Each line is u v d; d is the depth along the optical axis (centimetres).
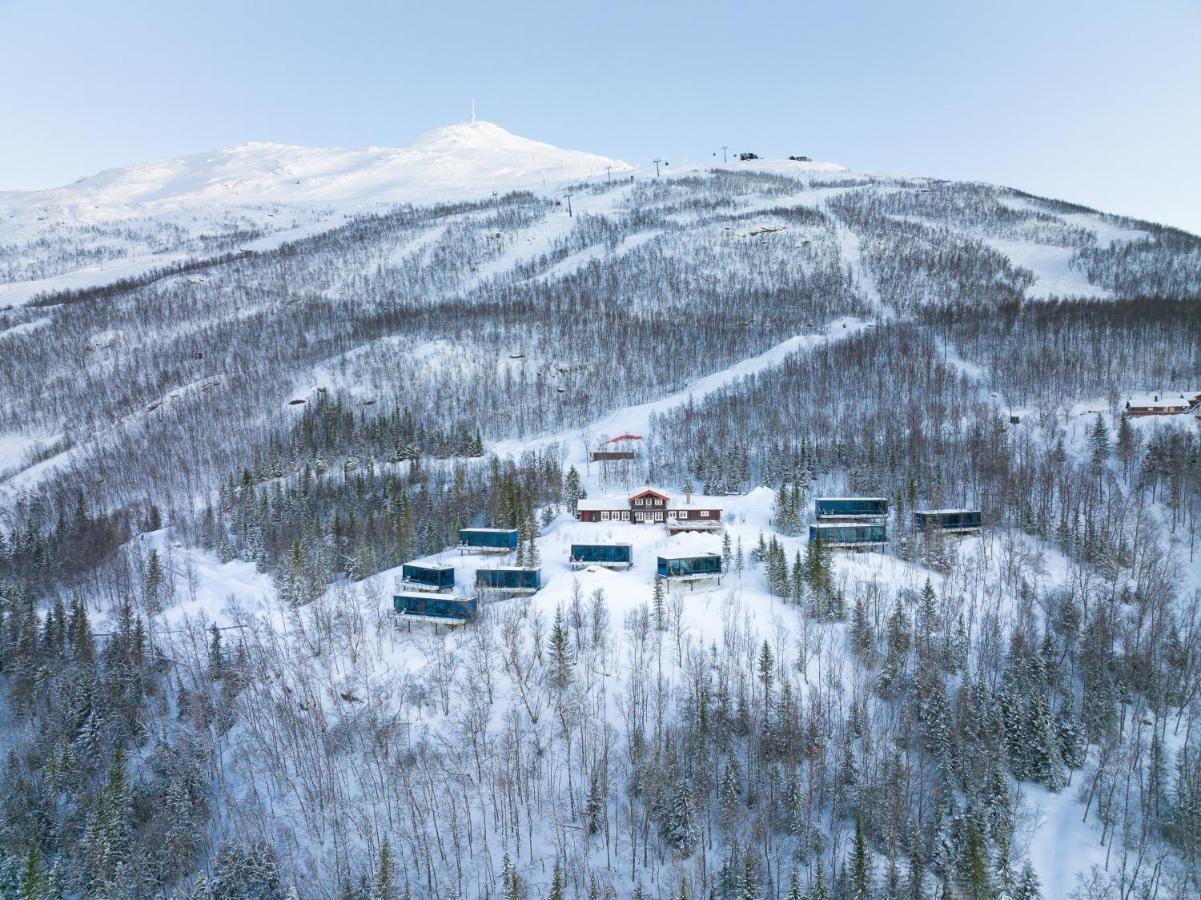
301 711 9100
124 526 17250
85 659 10381
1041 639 10112
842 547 12494
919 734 8381
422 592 11212
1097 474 14962
